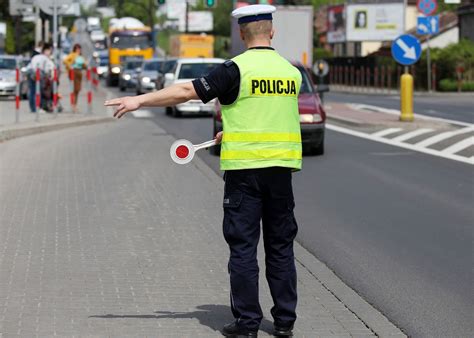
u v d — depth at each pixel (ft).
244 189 39.70
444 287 51.88
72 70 187.42
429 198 83.76
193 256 57.00
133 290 48.34
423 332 43.11
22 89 229.86
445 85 330.34
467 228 69.46
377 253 60.85
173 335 40.40
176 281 50.57
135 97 39.42
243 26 40.55
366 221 72.38
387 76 391.04
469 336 42.50
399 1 463.83
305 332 41.68
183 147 40.88
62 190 83.20
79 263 54.39
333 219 73.26
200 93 39.29
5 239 61.11
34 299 46.03
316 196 84.89
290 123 40.11
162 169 100.27
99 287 48.80
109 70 390.42
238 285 39.81
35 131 141.59
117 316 43.24
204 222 68.85
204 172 98.22
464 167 106.93
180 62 195.42
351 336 41.16
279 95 39.81
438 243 64.03
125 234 63.62
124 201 77.87
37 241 60.59
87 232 64.03
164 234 63.93
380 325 42.78
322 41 652.48
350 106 226.17
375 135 149.59
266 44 40.60
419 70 350.84
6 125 141.08
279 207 40.16
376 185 91.97
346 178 97.19
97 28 640.58
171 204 76.84
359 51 568.00
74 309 44.34
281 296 40.70
